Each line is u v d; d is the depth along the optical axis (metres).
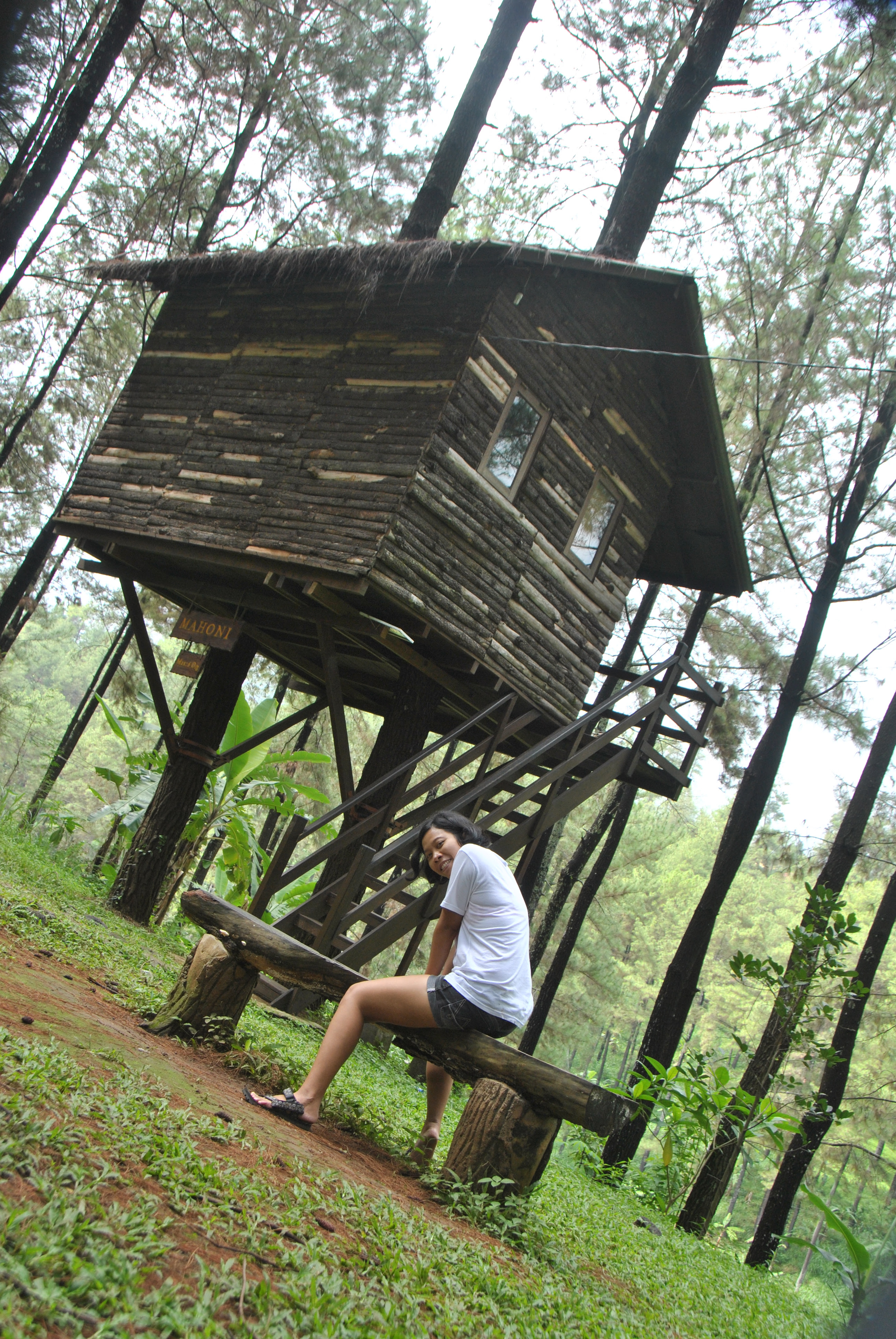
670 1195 11.86
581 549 11.85
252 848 14.52
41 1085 2.97
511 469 10.75
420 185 17.86
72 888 11.36
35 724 26.27
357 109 17.17
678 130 13.80
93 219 20.52
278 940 5.07
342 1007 4.59
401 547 9.65
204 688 13.40
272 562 10.12
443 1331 2.63
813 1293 10.27
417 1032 4.68
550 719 11.73
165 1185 2.74
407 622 10.42
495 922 4.68
